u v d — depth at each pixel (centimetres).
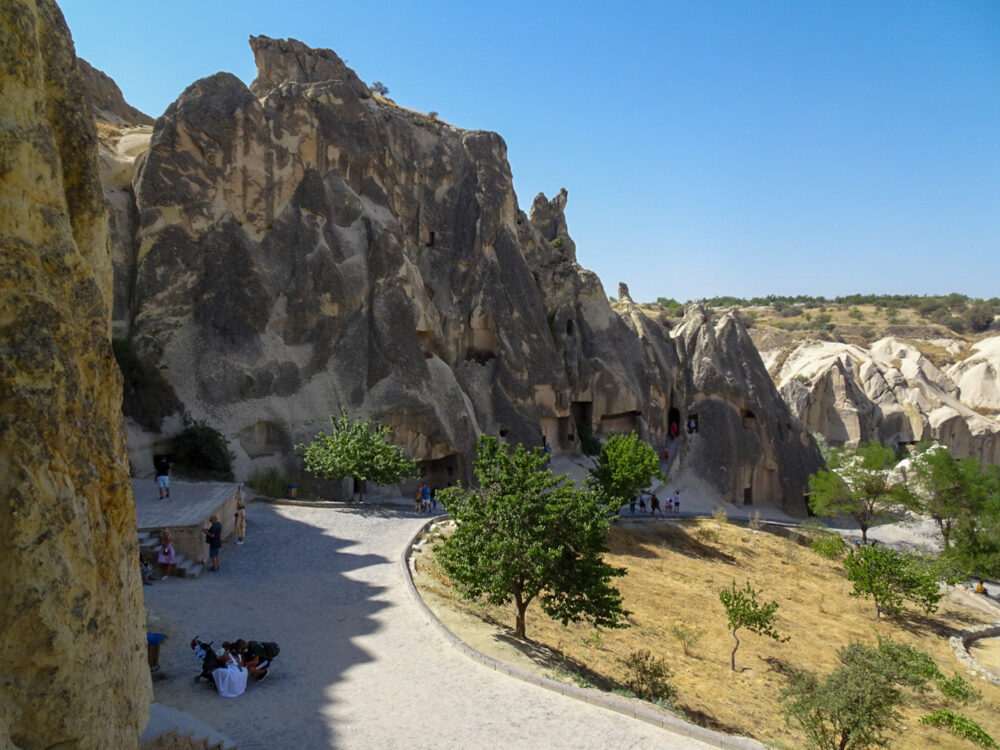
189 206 3394
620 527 3672
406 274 3931
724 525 4172
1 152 625
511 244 4744
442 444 3734
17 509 589
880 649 2005
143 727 768
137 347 3166
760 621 2200
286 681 1285
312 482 3256
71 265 692
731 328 5622
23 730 591
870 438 7331
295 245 3681
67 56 765
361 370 3653
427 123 4797
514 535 1733
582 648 1914
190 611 1620
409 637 1547
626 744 1126
